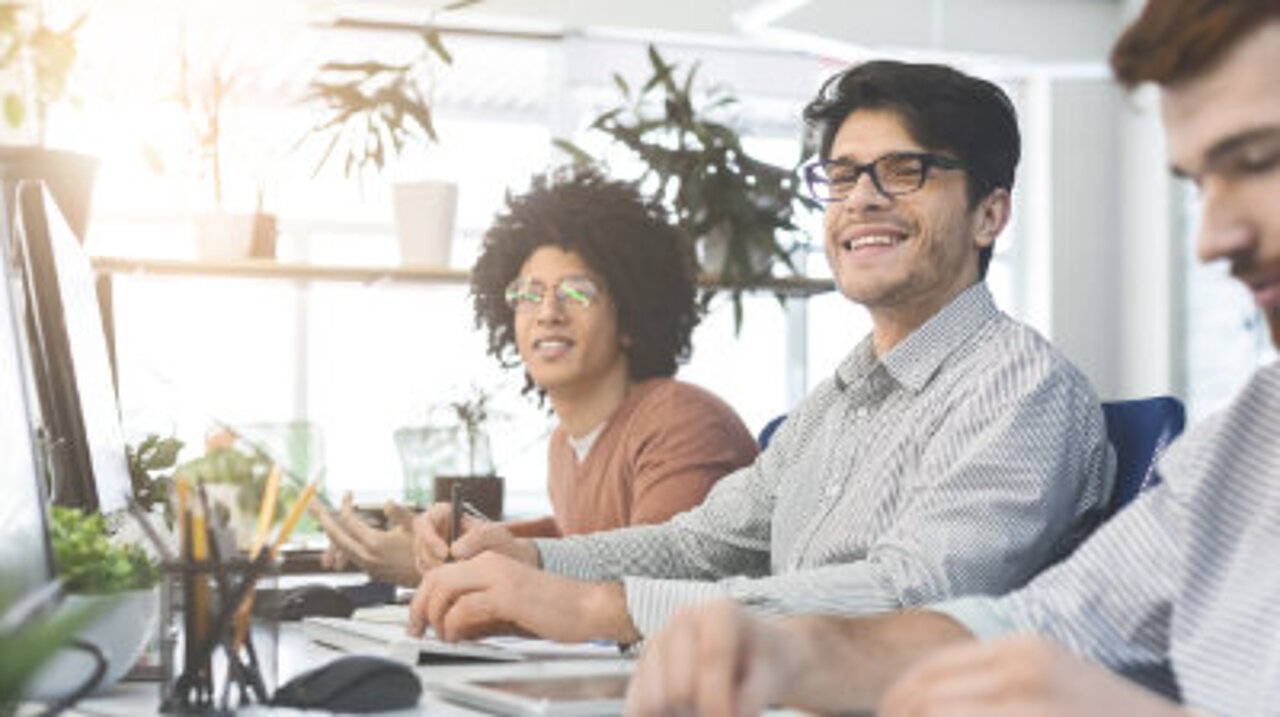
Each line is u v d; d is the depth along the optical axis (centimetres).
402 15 573
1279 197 72
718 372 601
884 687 98
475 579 151
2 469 94
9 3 242
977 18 539
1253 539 100
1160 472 111
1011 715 62
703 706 79
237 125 340
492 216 266
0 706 80
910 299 182
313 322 630
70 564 107
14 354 99
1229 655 97
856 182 183
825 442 188
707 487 227
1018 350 165
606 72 608
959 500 153
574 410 251
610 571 197
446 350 597
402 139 389
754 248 333
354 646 151
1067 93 700
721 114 375
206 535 105
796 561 180
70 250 159
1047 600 112
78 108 267
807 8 411
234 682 106
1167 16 73
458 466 315
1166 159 77
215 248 325
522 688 112
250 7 342
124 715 103
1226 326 637
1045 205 699
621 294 249
